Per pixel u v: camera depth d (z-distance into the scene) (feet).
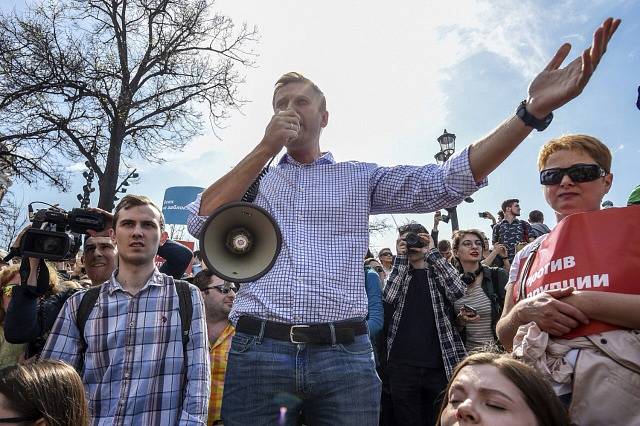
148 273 9.41
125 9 52.95
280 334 6.93
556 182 6.77
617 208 5.82
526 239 26.35
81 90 49.96
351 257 7.37
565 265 5.81
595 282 5.51
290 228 7.47
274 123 6.43
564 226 6.05
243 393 6.98
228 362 7.30
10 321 9.28
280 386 6.84
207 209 6.60
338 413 6.72
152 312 8.98
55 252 9.25
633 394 5.02
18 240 9.69
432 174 6.97
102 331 8.74
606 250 5.59
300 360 6.85
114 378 8.50
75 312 8.97
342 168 7.88
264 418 6.84
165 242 12.35
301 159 8.06
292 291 7.00
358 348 7.08
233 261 6.19
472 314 13.88
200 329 9.12
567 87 5.23
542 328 5.65
